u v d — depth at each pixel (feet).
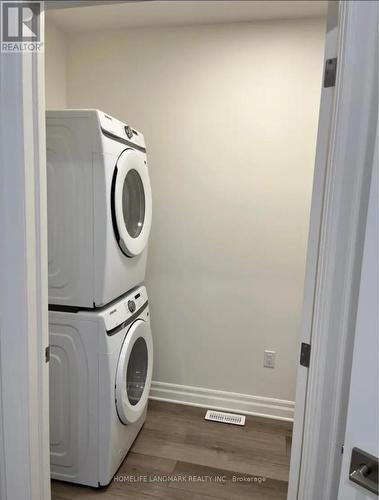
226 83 7.18
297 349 7.58
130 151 5.73
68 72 7.84
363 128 2.64
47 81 7.20
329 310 2.93
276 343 7.67
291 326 7.55
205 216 7.60
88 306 5.21
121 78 7.62
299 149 7.06
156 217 7.79
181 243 7.78
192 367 8.13
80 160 4.98
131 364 6.33
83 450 5.50
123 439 6.01
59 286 5.25
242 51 7.05
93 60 7.70
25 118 3.22
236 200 7.43
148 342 6.66
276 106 7.04
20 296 3.42
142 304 6.53
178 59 7.32
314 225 2.99
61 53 7.62
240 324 7.77
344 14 2.60
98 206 5.00
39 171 3.43
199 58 7.23
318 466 3.15
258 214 7.38
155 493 5.61
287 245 7.34
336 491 3.11
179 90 7.39
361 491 2.48
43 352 3.68
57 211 5.11
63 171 5.03
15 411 3.59
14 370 3.54
